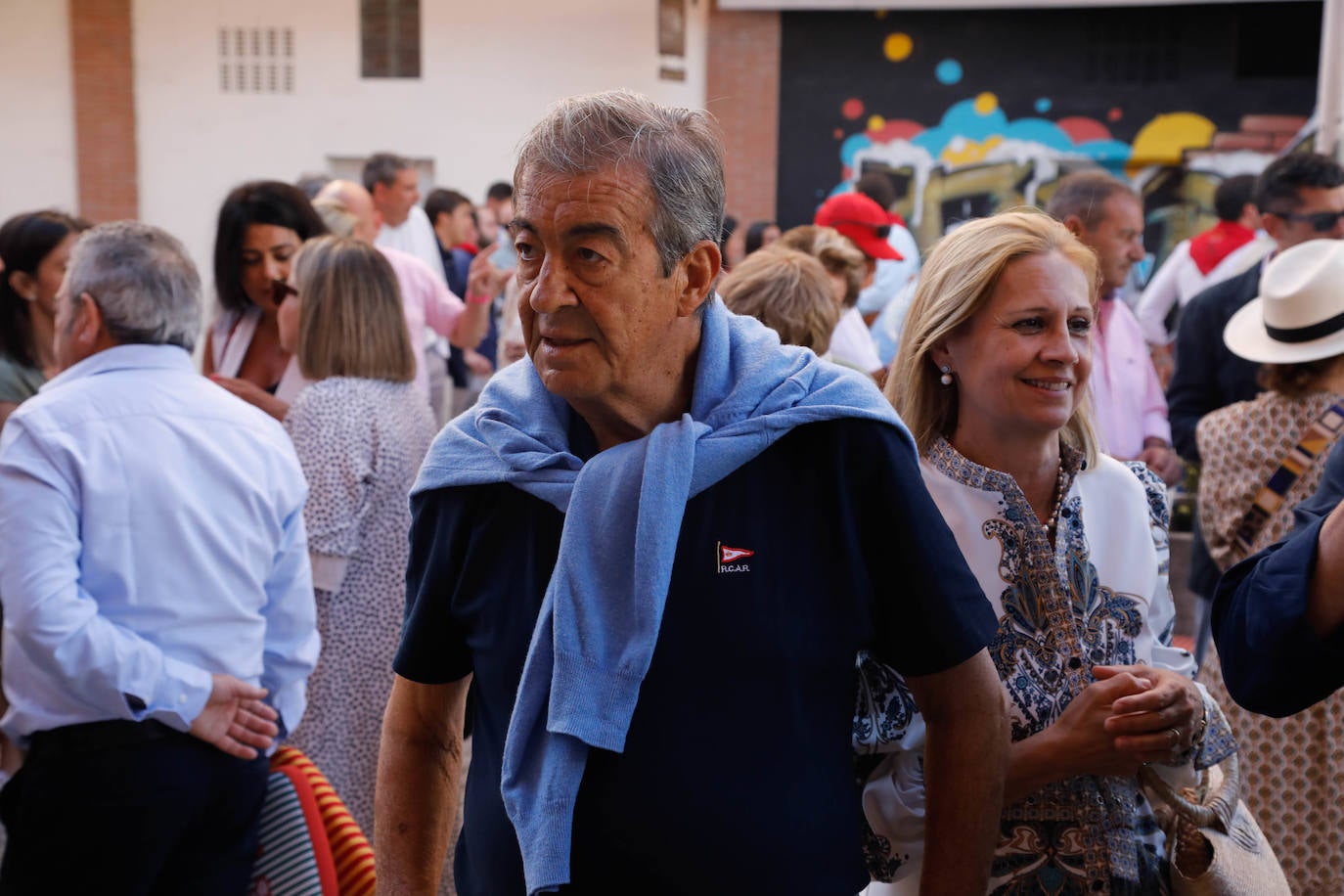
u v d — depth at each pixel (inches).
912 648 63.5
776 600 59.6
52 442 93.9
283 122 489.7
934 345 79.2
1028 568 76.1
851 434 61.9
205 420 100.6
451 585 66.0
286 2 484.4
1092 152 489.1
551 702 58.4
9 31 485.7
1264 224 171.0
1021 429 76.3
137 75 490.0
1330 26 205.0
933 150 497.0
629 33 478.0
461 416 68.7
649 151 57.7
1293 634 68.4
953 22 490.0
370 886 104.0
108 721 95.0
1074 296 74.7
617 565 59.5
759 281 118.5
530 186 58.2
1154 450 177.3
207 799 98.6
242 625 100.4
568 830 57.7
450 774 72.4
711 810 57.8
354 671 129.1
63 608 91.3
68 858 96.5
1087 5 475.2
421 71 484.1
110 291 98.9
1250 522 124.3
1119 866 73.2
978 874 65.2
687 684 58.8
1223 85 476.7
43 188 494.6
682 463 59.5
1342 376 120.8
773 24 495.5
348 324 131.4
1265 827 112.6
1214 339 172.7
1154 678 70.9
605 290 57.6
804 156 502.3
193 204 494.9
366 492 129.0
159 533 96.5
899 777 74.7
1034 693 75.1
